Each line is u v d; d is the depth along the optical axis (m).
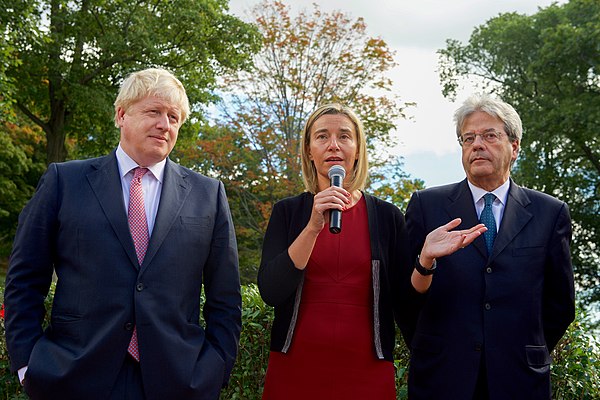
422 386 2.96
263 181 17.02
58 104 19.58
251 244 18.44
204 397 2.61
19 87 19.08
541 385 2.87
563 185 23.97
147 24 19.00
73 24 18.62
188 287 2.68
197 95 19.77
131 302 2.53
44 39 15.92
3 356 4.20
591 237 23.83
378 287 2.90
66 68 18.11
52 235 2.65
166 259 2.62
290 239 3.01
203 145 17.50
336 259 2.91
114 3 18.72
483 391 2.86
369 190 15.77
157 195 2.77
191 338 2.67
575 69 21.20
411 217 3.24
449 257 3.01
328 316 2.83
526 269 2.94
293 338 2.86
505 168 3.10
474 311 2.91
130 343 2.54
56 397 2.46
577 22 22.56
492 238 3.03
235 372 4.08
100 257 2.54
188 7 19.33
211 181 2.94
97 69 18.88
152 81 2.71
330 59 17.00
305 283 2.90
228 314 2.84
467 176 3.21
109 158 2.77
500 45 24.62
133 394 2.51
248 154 17.19
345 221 3.00
